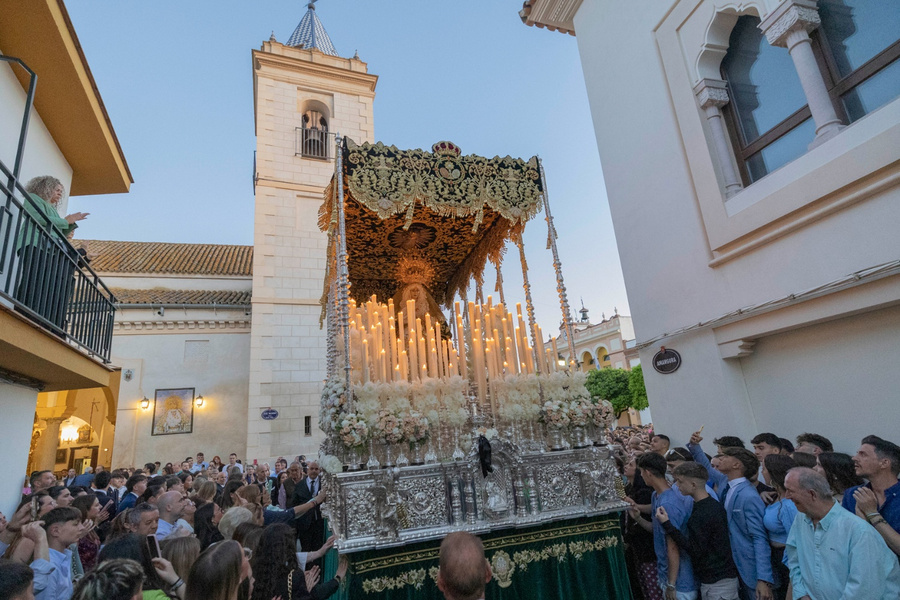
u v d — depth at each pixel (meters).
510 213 5.45
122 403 14.70
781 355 6.21
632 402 27.64
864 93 5.40
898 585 2.69
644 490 5.16
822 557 2.88
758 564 3.59
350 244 6.77
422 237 6.76
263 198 16.30
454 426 4.44
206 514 4.76
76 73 6.19
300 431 14.70
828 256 5.31
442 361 5.11
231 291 17.62
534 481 4.50
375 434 4.10
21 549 3.43
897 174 4.64
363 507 3.88
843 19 5.60
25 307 4.56
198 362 15.75
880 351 5.11
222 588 2.36
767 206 5.87
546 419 4.71
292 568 3.34
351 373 4.53
